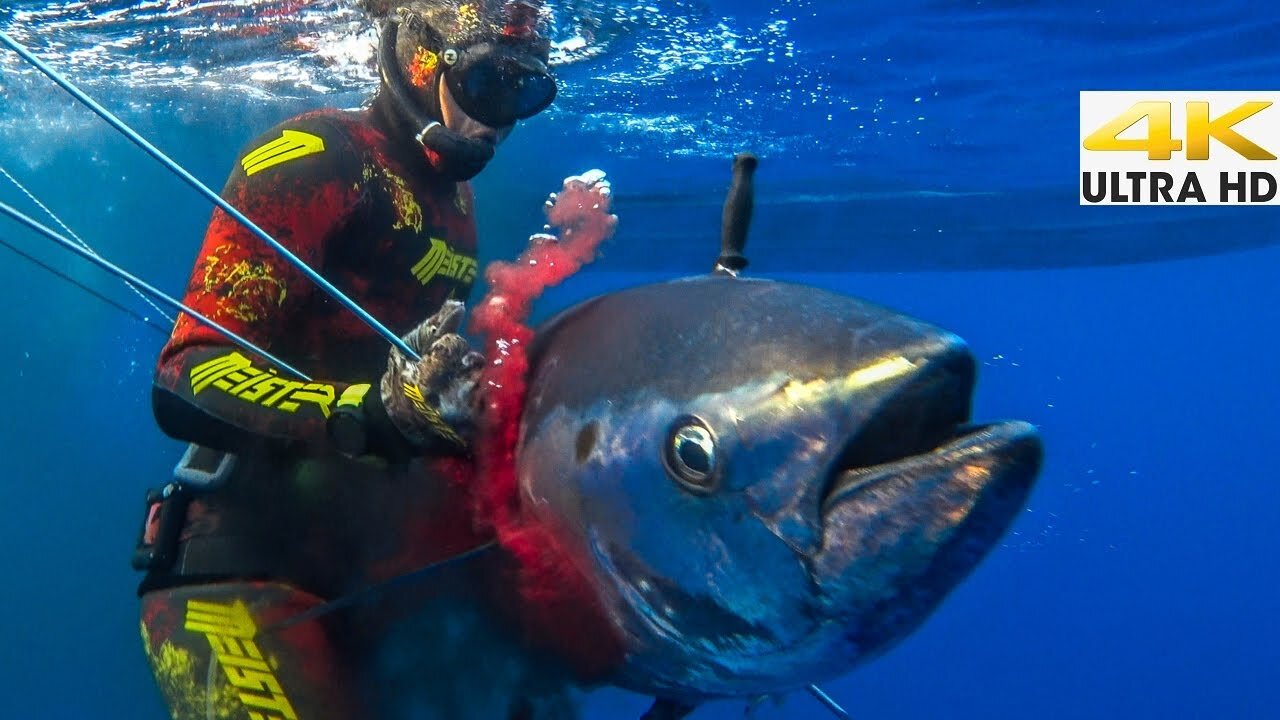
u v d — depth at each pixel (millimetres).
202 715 2164
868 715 40344
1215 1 8820
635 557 1756
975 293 39781
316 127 2434
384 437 1930
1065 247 18047
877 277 33375
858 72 9797
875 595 1547
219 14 8133
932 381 1528
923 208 15172
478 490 2035
